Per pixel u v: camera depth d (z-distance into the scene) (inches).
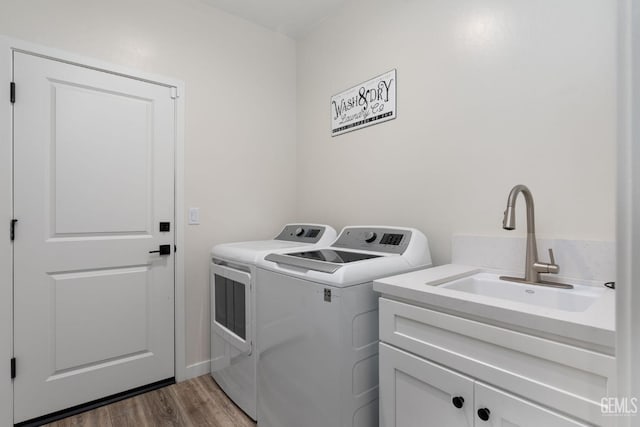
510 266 54.4
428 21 68.0
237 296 72.5
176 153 83.1
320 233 81.7
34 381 65.8
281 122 103.3
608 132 45.4
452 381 38.5
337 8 90.1
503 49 56.2
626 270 16.0
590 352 28.4
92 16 72.2
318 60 97.2
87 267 71.7
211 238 88.5
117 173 75.3
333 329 48.1
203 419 67.7
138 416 68.4
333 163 91.9
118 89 75.2
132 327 77.0
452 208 64.0
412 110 71.2
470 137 61.0
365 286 50.4
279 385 58.4
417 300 42.1
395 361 45.3
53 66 67.9
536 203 52.4
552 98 50.6
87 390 71.4
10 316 63.5
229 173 92.0
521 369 32.9
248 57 96.0
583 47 47.5
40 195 66.7
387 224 76.8
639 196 15.4
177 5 83.7
